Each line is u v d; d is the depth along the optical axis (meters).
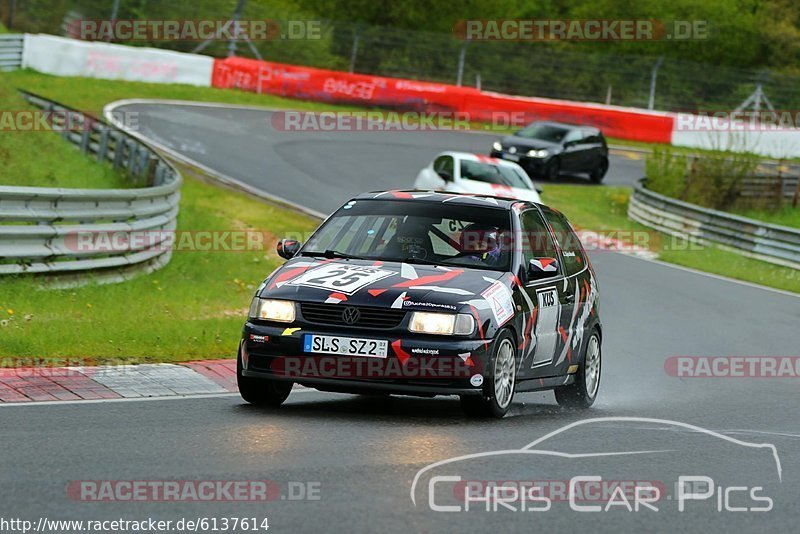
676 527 20.08
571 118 160.50
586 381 36.16
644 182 117.00
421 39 172.25
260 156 105.38
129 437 25.25
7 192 46.22
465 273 30.89
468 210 33.34
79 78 133.25
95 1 158.00
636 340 52.25
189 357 38.16
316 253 32.16
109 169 81.69
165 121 114.75
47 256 48.44
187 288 55.03
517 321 30.70
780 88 171.50
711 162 117.12
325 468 22.91
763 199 119.50
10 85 90.44
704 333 55.38
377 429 27.67
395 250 31.95
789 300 70.69
